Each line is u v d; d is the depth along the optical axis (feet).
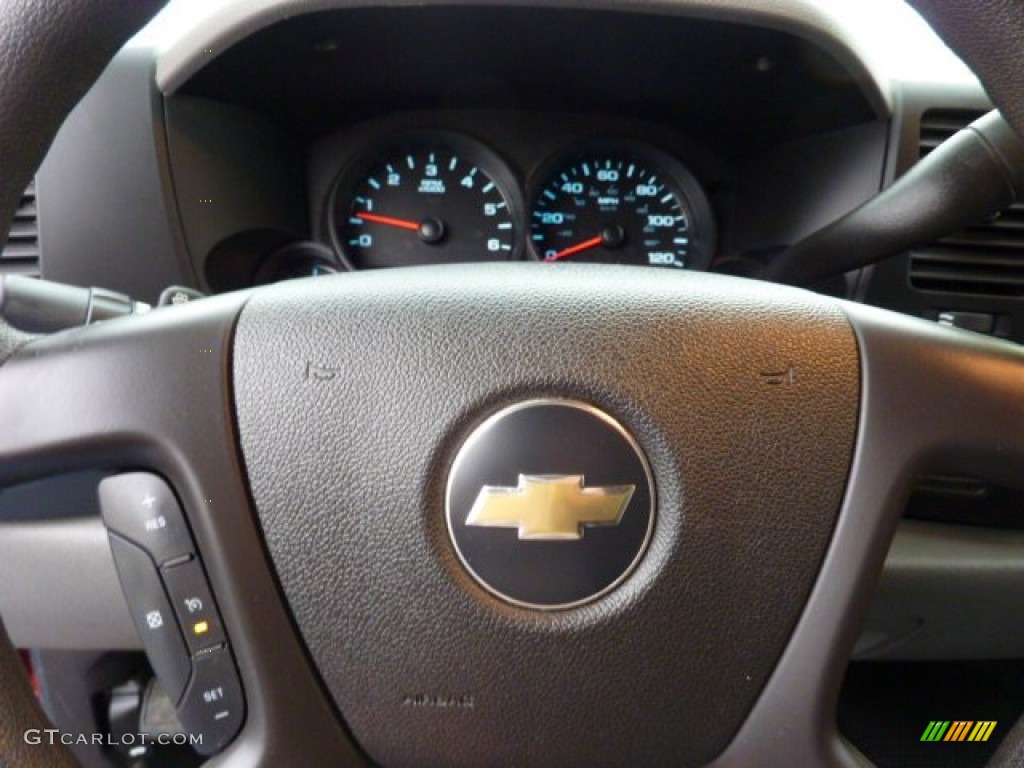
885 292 5.00
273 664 2.27
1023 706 4.73
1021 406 2.30
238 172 5.96
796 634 2.31
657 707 2.29
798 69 5.53
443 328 2.24
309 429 2.24
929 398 2.29
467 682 2.26
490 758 2.31
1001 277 4.92
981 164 3.72
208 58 5.16
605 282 2.38
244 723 2.35
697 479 2.22
